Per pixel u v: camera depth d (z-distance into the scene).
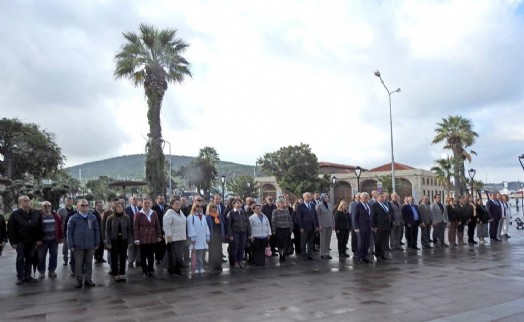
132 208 12.76
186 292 8.60
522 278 9.34
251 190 66.31
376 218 12.62
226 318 6.59
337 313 6.73
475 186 61.56
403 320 6.27
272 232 12.77
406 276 9.88
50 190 36.72
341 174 64.62
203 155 83.00
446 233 21.14
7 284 9.97
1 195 33.03
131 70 23.31
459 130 42.41
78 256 9.38
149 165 22.83
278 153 54.91
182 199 13.68
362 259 12.50
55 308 7.52
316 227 13.34
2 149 46.91
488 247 15.52
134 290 8.95
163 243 12.24
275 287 8.91
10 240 9.95
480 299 7.43
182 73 24.28
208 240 11.05
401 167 67.88
